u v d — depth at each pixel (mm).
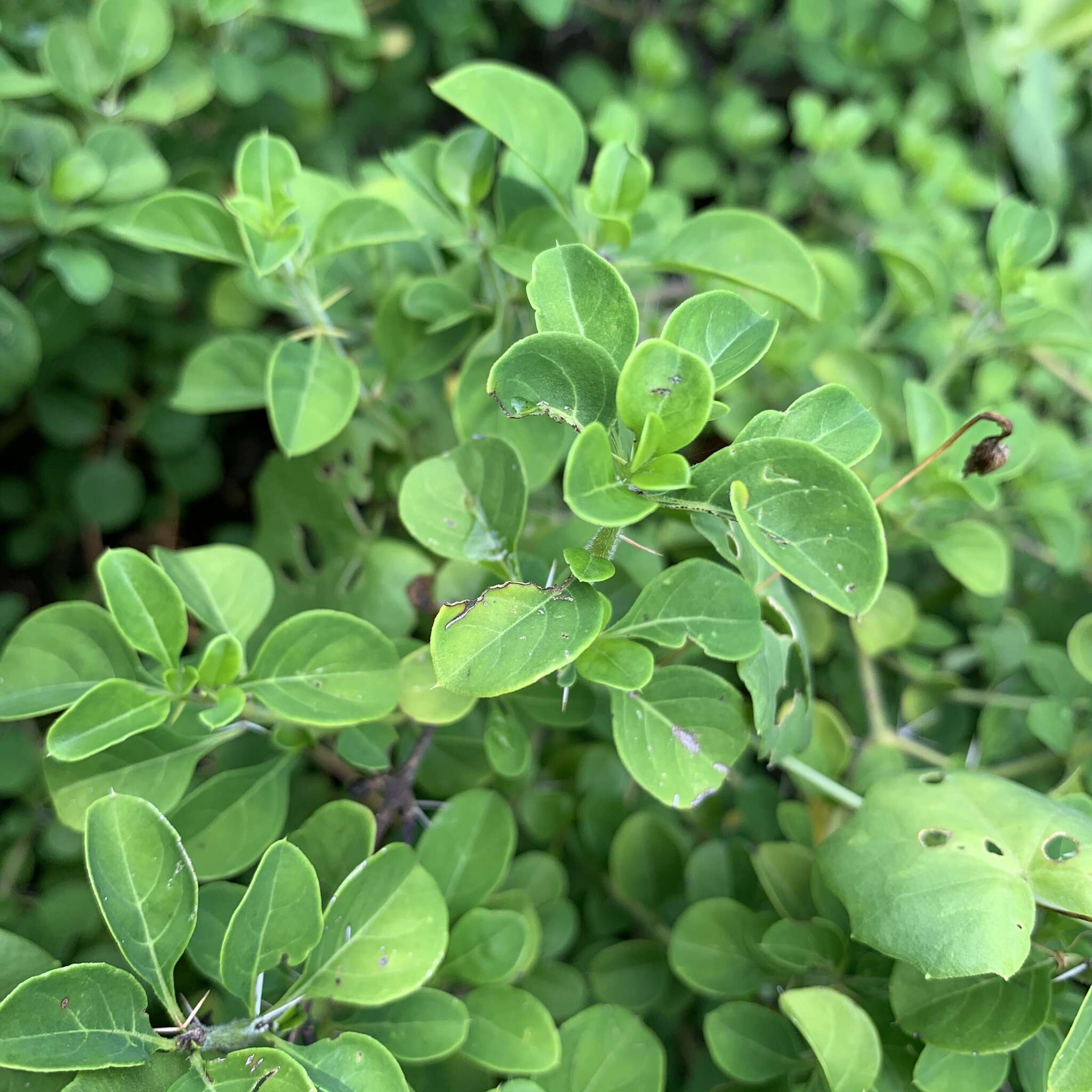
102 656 257
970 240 482
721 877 318
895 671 396
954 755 350
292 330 443
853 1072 241
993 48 535
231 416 515
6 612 374
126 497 456
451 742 310
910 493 321
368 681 254
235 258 299
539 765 357
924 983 257
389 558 322
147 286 352
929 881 244
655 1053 265
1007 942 232
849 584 190
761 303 366
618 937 349
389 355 323
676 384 197
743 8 540
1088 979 258
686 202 531
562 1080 260
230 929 221
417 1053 246
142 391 478
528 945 279
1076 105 576
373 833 255
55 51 329
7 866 335
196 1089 214
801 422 208
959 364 371
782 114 612
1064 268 459
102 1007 214
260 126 447
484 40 529
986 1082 250
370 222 294
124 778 260
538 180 314
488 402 301
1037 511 374
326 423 293
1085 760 322
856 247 499
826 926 272
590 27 592
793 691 291
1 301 325
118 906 219
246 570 288
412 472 260
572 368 201
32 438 494
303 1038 246
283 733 275
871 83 549
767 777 356
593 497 196
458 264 352
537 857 317
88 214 314
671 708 250
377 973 238
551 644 208
